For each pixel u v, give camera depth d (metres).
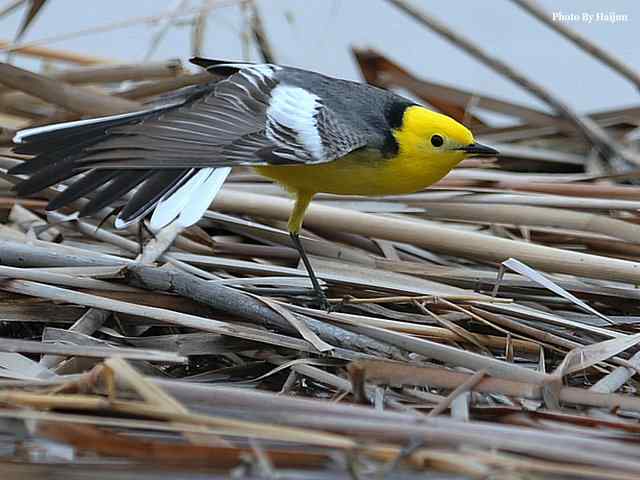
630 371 3.92
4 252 3.95
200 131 3.92
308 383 3.92
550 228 4.02
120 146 3.91
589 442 3.84
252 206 4.00
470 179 4.04
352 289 3.97
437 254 4.02
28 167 3.94
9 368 3.89
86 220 4.01
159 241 3.98
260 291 3.96
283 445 3.85
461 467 3.83
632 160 4.11
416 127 3.97
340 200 4.03
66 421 3.84
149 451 3.84
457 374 3.90
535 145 4.13
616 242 4.02
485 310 3.95
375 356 3.93
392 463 3.84
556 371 3.91
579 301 3.95
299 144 3.93
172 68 4.07
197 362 3.94
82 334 3.92
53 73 4.08
